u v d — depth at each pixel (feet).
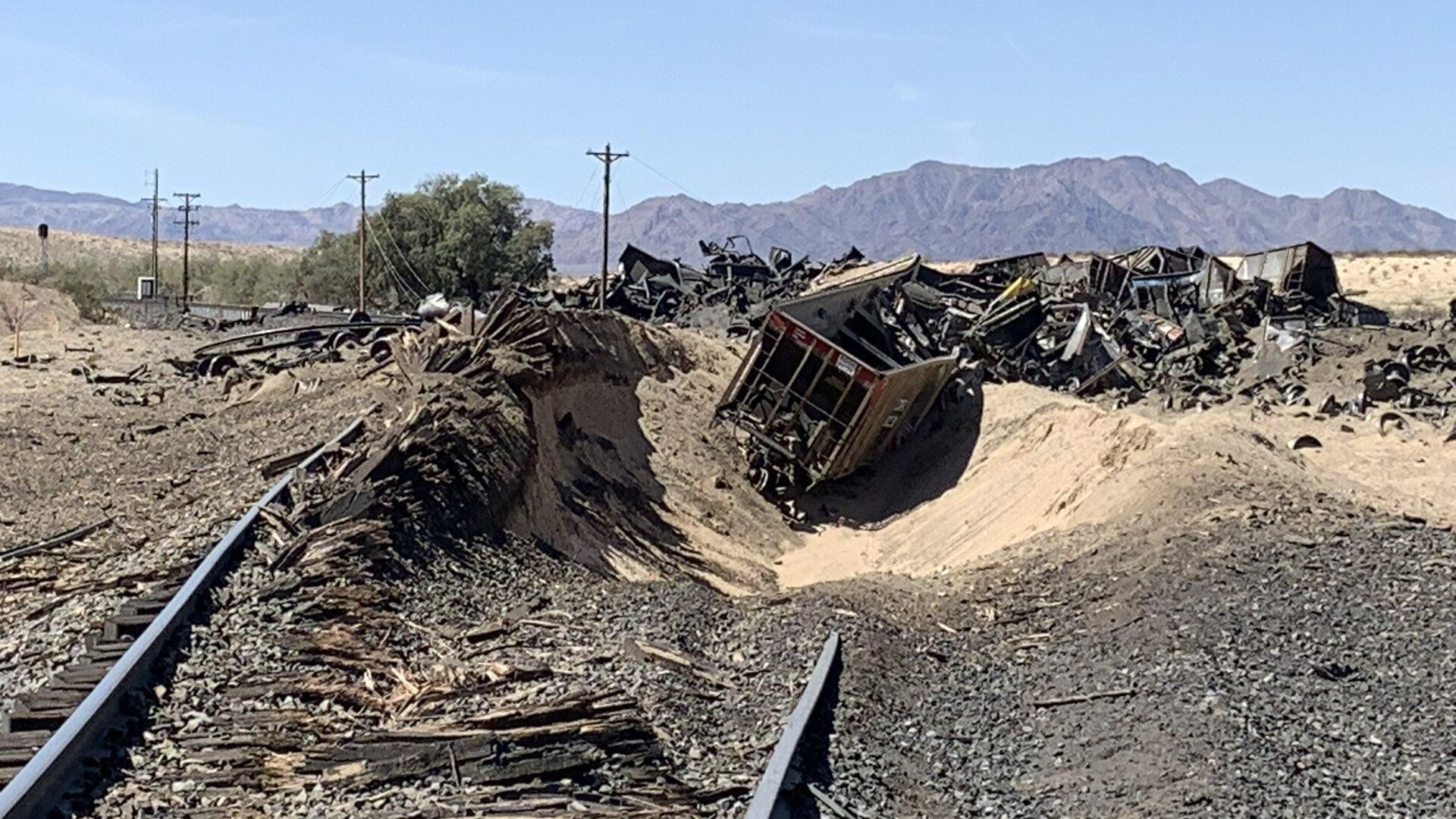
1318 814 33.81
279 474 64.18
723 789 33.76
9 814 27.20
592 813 30.55
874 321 114.11
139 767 32.04
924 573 84.58
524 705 37.68
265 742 33.71
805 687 43.75
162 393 106.22
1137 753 38.55
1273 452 90.68
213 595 44.47
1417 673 45.47
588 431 96.89
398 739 33.86
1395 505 79.30
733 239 206.39
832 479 102.27
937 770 39.68
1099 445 88.74
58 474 73.05
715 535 93.45
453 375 81.76
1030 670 50.42
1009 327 132.26
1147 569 60.64
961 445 107.96
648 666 46.03
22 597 49.19
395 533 54.24
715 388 122.62
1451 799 34.96
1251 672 45.06
